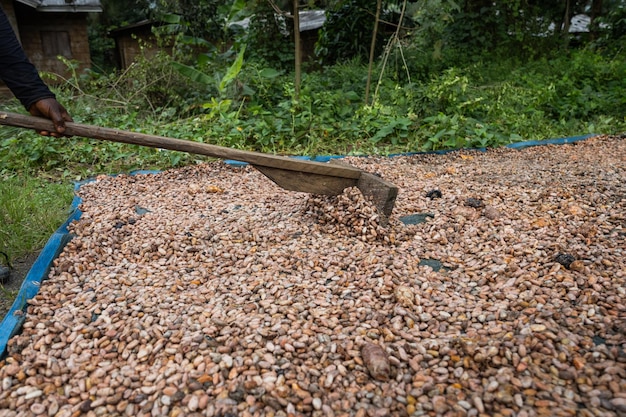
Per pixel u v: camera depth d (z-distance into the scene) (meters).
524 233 2.79
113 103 6.86
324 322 1.95
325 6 8.59
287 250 2.63
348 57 9.24
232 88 6.38
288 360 1.73
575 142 5.79
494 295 2.12
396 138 5.62
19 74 2.25
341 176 2.91
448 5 7.09
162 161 4.77
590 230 2.71
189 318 2.00
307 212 3.11
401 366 1.68
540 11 11.66
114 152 4.91
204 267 2.48
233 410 1.51
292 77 7.56
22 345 1.85
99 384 1.65
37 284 2.28
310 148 5.30
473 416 1.44
